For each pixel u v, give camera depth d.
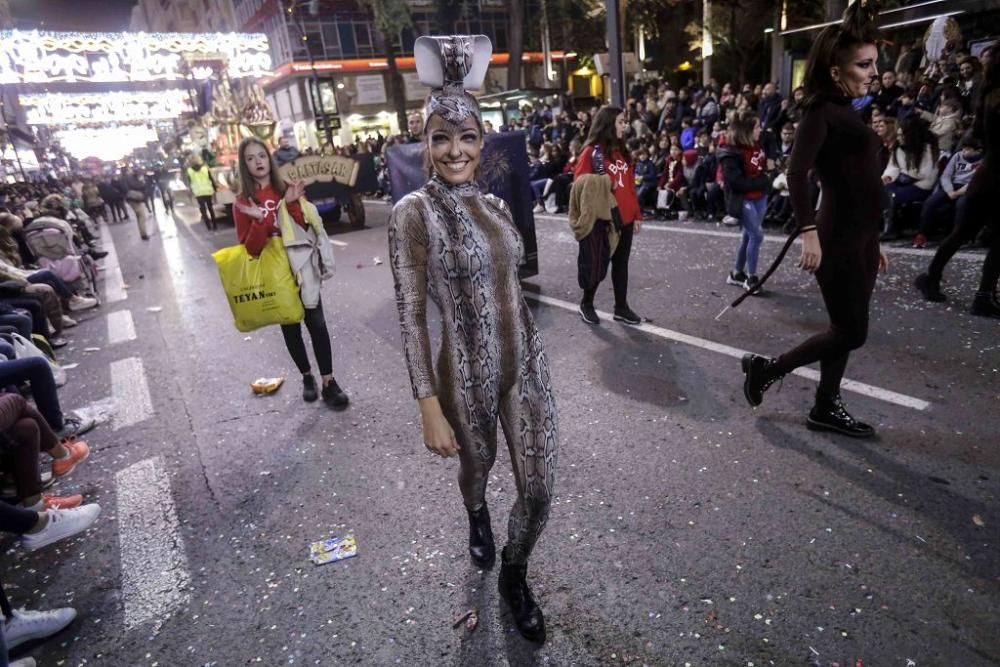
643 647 1.84
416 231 1.50
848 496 2.42
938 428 2.82
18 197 15.62
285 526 2.63
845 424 2.81
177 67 15.55
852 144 2.30
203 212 14.08
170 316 6.43
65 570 2.51
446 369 1.63
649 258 6.58
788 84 10.64
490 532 2.22
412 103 37.09
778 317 4.45
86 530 2.76
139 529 2.73
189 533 2.66
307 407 3.82
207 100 16.94
